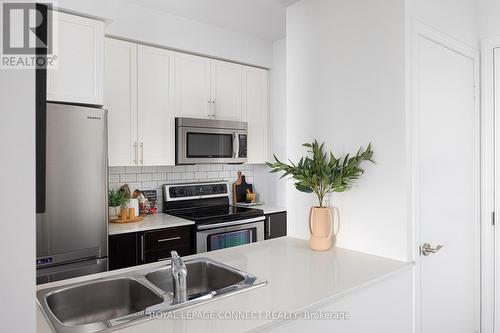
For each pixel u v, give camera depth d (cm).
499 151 209
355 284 127
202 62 322
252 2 276
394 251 158
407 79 155
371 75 166
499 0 208
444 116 183
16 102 56
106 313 132
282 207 362
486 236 214
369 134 167
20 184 57
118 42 273
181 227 278
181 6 283
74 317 125
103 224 229
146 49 288
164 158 300
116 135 273
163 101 298
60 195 209
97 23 240
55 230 208
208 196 353
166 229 269
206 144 319
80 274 218
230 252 171
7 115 56
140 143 286
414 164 159
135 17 278
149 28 286
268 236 338
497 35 208
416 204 160
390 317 143
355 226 173
